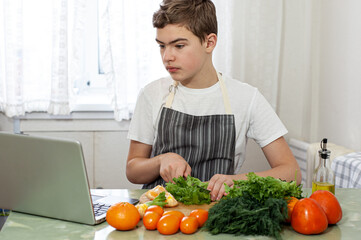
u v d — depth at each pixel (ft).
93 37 9.16
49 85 8.50
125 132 8.90
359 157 6.48
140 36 8.45
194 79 5.07
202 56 4.54
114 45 8.39
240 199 3.21
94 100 9.04
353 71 7.75
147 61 8.53
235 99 5.17
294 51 9.08
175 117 5.07
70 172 3.24
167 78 5.41
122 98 8.53
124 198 4.00
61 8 8.07
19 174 3.42
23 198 3.50
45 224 3.34
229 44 8.56
